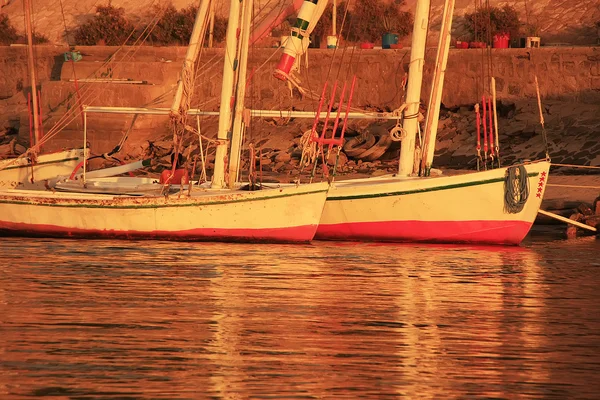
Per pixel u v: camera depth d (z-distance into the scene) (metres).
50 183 128.25
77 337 59.81
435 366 54.47
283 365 54.22
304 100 188.38
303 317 66.25
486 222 103.06
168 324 63.59
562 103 168.50
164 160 173.50
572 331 63.34
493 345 59.38
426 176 109.69
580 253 100.06
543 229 123.69
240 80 105.94
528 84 172.25
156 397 48.34
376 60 184.75
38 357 55.16
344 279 81.62
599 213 121.19
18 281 78.81
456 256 96.19
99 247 98.62
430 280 82.00
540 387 50.91
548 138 161.88
